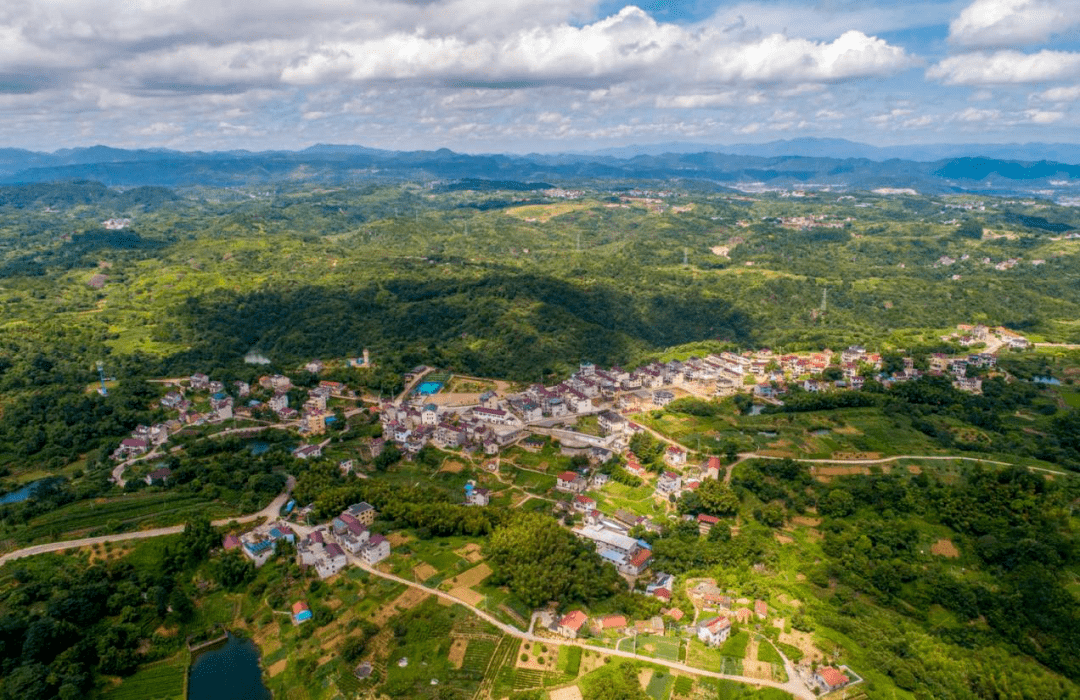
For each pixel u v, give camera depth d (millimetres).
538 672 159625
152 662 176500
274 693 164750
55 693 160875
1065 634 172625
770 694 151875
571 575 188500
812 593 192000
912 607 189375
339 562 198000
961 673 161250
